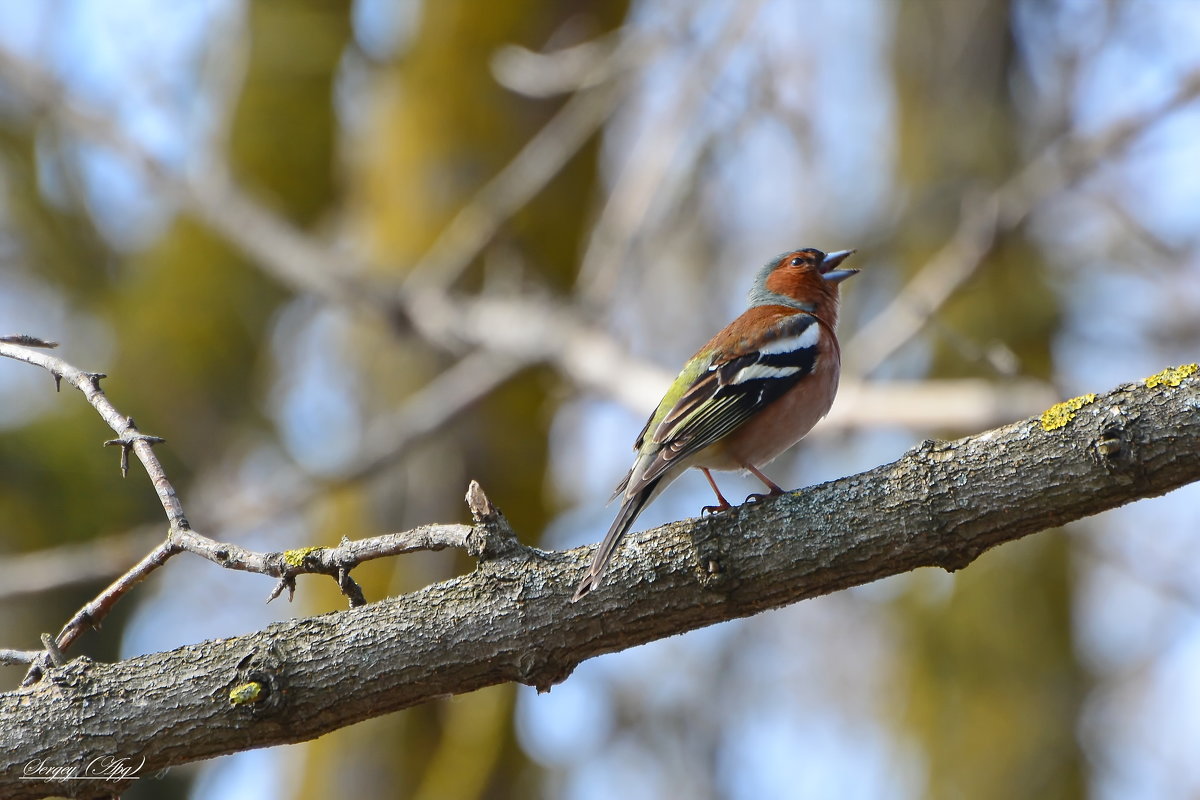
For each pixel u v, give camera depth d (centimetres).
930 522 570
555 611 592
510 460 1370
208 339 1666
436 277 1373
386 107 1545
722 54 1188
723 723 1641
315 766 1292
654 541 598
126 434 611
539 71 1345
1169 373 552
